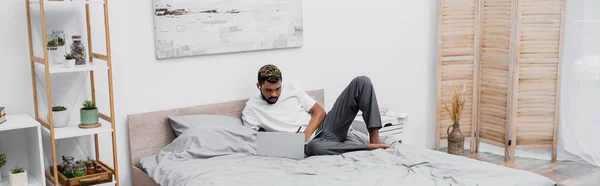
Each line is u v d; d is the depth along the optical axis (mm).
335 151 3283
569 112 4496
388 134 4094
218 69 3693
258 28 3785
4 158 2926
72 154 3268
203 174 2834
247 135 3340
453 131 4504
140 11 3369
